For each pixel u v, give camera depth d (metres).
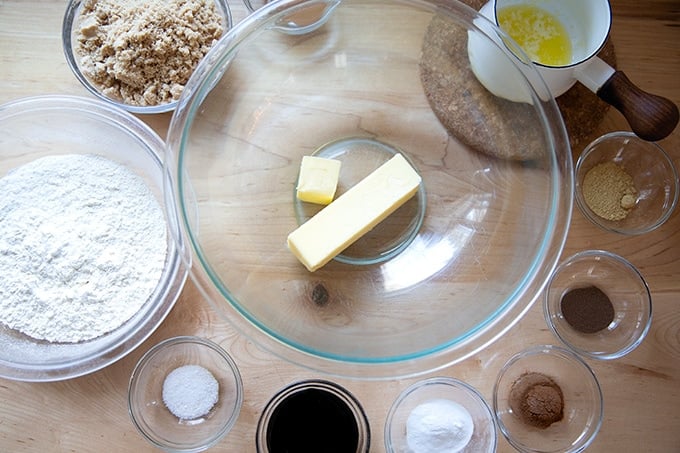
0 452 0.57
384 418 0.57
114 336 0.58
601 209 0.60
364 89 0.62
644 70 0.61
